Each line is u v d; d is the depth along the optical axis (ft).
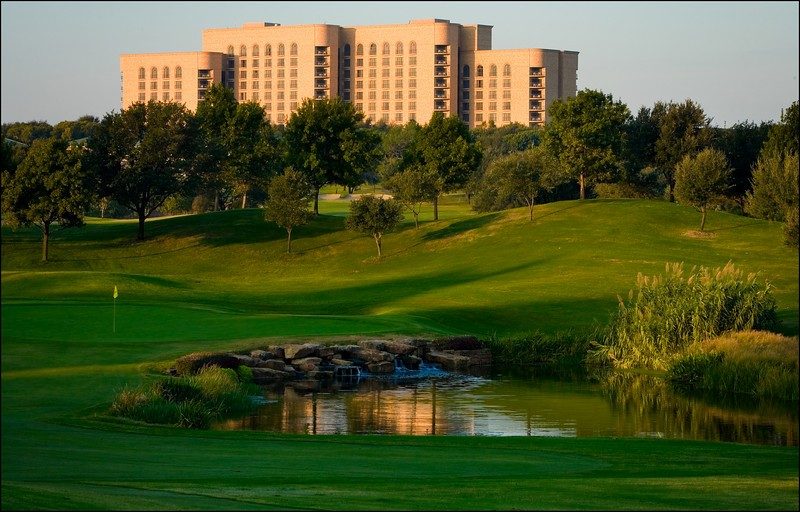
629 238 340.80
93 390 124.47
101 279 299.38
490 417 139.33
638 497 63.26
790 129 333.01
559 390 169.99
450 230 389.39
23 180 374.63
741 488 68.49
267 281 337.52
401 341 198.80
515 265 318.45
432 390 167.84
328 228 429.79
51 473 68.23
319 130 456.04
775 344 177.78
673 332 197.98
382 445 94.38
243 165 491.31
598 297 261.65
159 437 94.38
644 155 477.36
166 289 301.84
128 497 57.36
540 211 389.80
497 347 210.18
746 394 167.63
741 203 430.61
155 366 147.84
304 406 146.72
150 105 421.18
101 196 419.74
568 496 62.95
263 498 58.90
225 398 139.23
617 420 139.33
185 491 61.11
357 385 172.24
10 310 201.26
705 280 198.90
